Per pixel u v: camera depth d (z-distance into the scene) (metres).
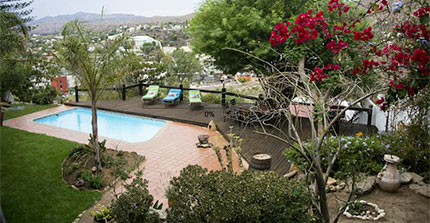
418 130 5.87
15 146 8.43
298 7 10.99
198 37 11.41
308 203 3.96
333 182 5.56
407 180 5.56
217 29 10.40
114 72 7.40
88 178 6.51
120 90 14.91
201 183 4.12
